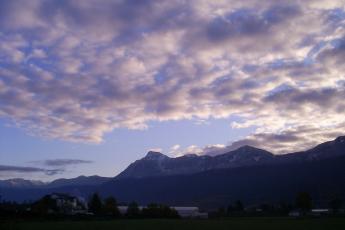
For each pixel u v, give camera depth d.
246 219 144.62
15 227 93.38
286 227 96.94
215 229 92.75
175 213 172.75
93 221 127.94
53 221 125.00
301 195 181.12
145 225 105.94
